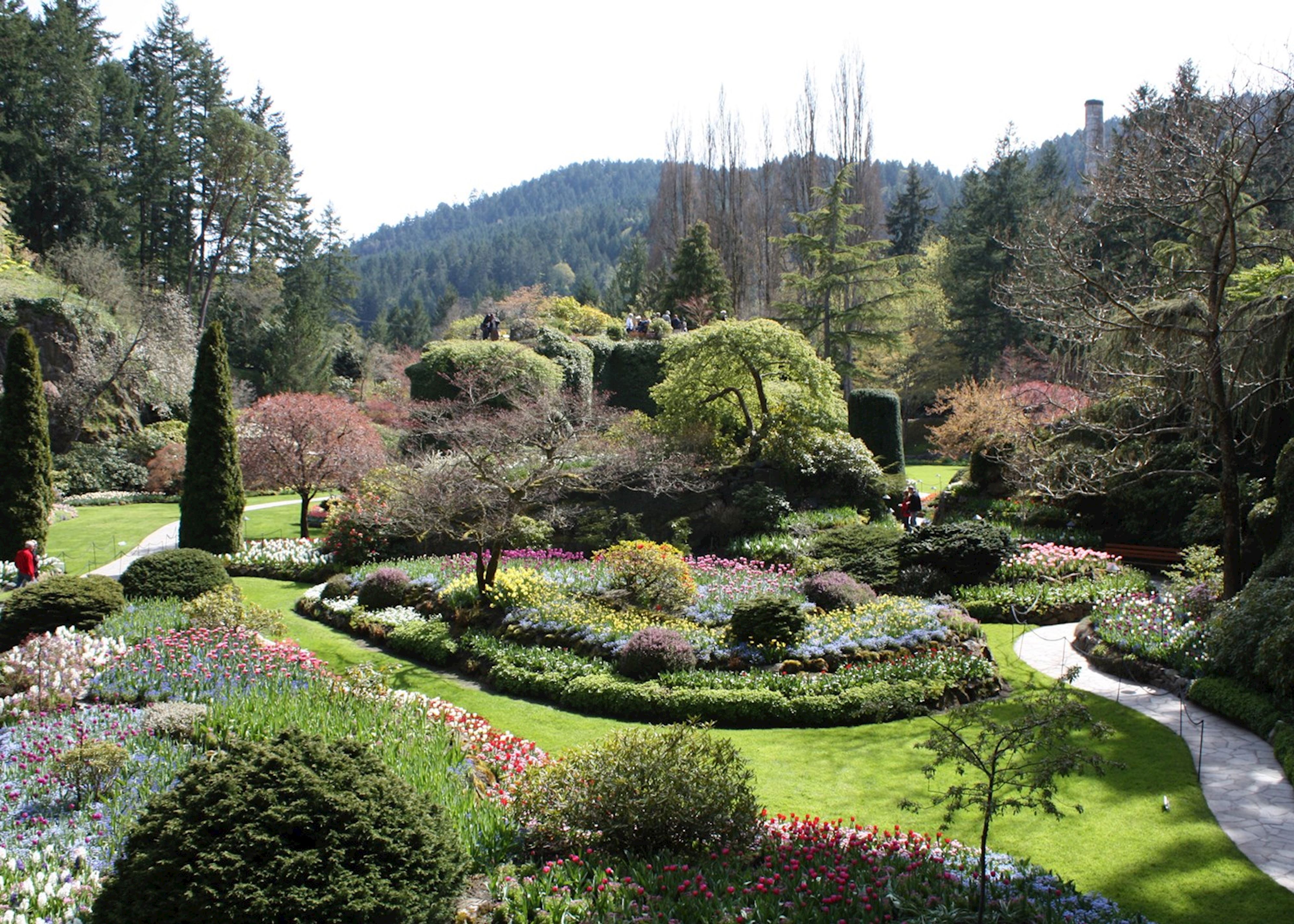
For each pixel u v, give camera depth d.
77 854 6.11
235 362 49.75
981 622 14.78
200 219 50.06
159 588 14.34
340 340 55.03
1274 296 14.96
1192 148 13.14
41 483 19.73
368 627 14.56
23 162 40.09
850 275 36.34
